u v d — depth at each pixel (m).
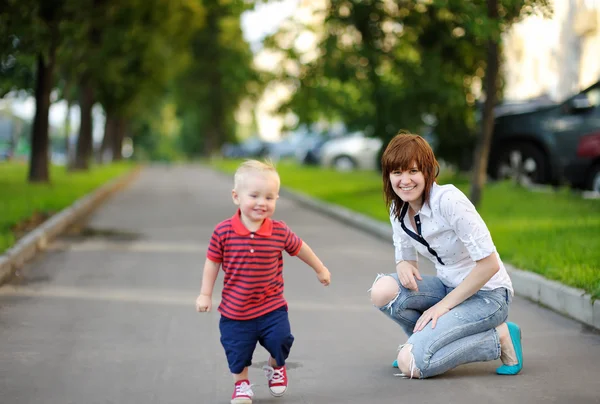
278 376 4.87
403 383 5.22
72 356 5.89
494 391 5.01
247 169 4.60
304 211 18.47
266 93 21.36
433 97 18.12
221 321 4.77
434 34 18.19
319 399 4.90
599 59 23.91
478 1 13.03
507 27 13.48
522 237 10.60
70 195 19.31
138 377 5.36
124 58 32.41
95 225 15.06
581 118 16.59
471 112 18.77
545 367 5.57
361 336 6.57
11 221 12.96
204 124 71.88
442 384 5.18
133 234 13.62
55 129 69.25
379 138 19.02
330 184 25.47
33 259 10.64
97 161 49.41
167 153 82.62
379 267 10.20
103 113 46.41
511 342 5.36
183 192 25.72
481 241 5.14
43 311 7.45
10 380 5.27
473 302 5.30
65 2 20.78
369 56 18.27
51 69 23.64
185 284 8.92
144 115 74.62
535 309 7.52
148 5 28.58
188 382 5.26
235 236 4.62
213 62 64.25
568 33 24.31
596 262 8.41
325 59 19.05
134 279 9.23
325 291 8.55
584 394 4.94
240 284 4.65
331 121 21.83
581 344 6.23
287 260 10.66
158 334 6.60
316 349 6.14
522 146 17.69
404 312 5.52
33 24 18.70
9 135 53.84
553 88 24.52
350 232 14.07
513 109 19.97
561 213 13.49
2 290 8.46
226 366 5.66
